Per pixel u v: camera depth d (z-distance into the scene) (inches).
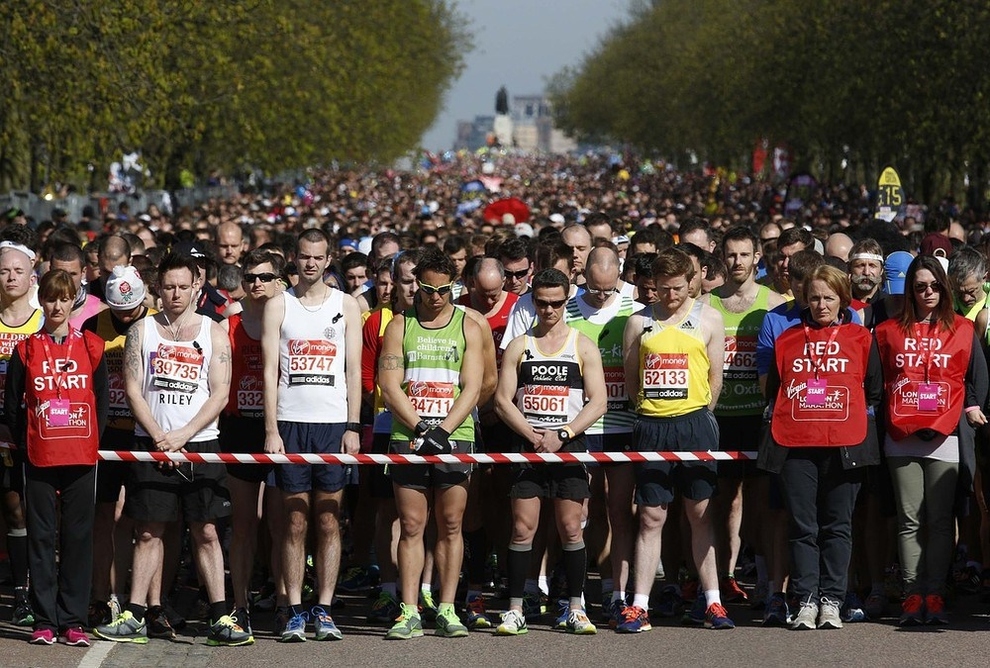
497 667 781.3
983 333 912.3
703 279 935.7
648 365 866.1
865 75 3973.9
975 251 932.0
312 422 850.8
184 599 995.9
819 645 823.1
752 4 6466.5
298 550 854.5
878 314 901.2
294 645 841.5
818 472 859.4
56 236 1219.2
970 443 876.6
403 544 860.6
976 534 995.9
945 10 3523.6
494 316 952.9
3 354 887.7
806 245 999.0
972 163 3951.8
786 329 869.2
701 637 848.9
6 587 1014.4
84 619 839.7
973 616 904.3
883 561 911.0
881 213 2289.6
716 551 959.6
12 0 2397.9
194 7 2987.2
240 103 3538.4
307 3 4338.1
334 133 4485.7
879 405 870.4
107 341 891.4
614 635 860.0
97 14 2498.8
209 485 841.5
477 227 2324.1
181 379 842.8
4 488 884.0
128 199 3887.8
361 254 1191.6
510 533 956.6
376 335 922.7
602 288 906.1
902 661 783.7
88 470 836.0
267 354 854.5
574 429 853.8
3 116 2642.7
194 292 937.5
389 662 795.4
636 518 937.5
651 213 3174.2
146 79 2659.9
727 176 7628.0
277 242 1453.0
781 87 5216.5
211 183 5644.7
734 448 932.6
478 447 923.4
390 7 5856.3
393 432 863.7
